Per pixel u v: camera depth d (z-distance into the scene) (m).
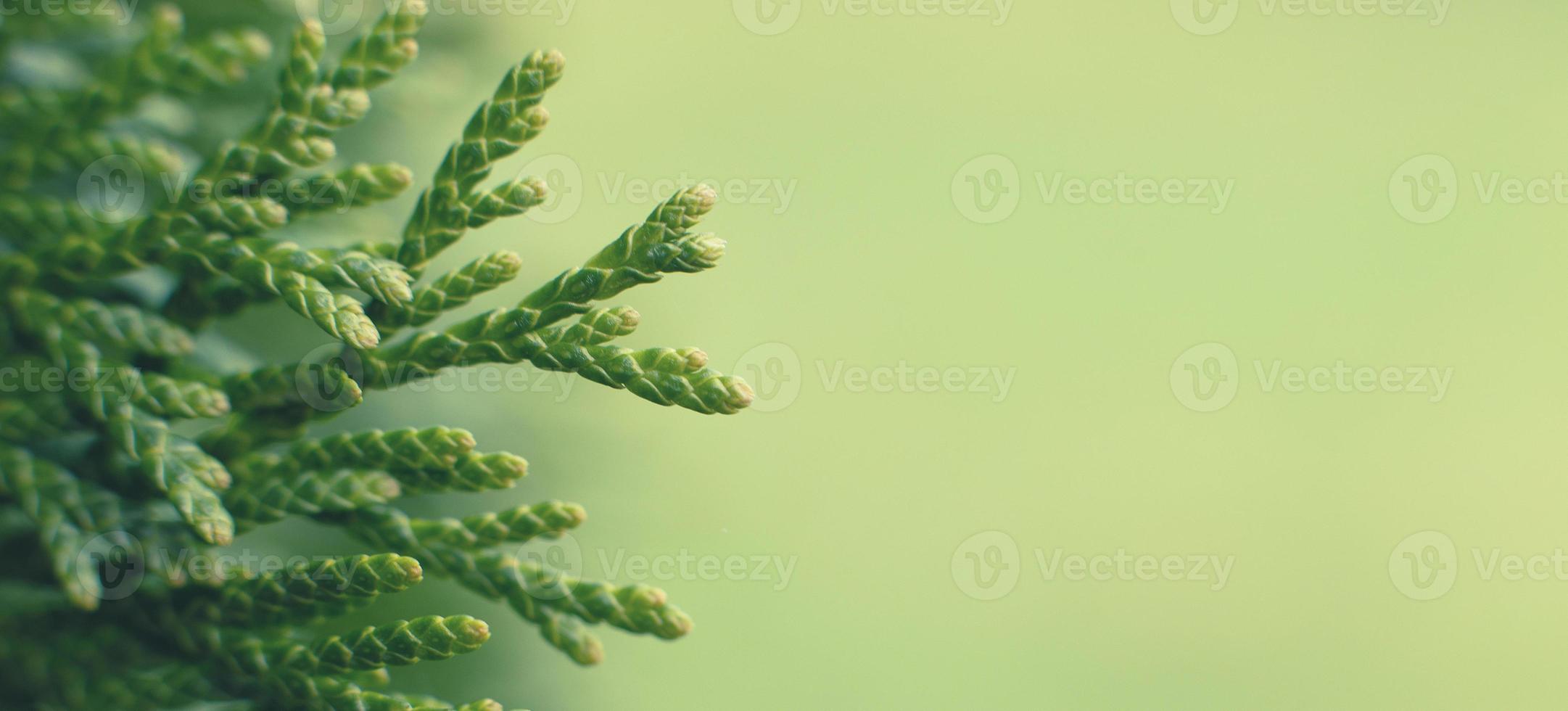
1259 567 0.90
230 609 0.27
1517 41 1.14
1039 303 1.00
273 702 0.27
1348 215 1.08
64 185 0.27
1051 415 0.96
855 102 1.05
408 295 0.26
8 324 0.27
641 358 0.27
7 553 0.27
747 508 0.85
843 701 0.80
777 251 1.00
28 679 0.27
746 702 0.77
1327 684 0.87
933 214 1.03
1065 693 0.84
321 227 0.29
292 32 0.29
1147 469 0.96
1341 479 0.96
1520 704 0.87
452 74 0.32
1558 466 0.98
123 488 0.27
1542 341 1.03
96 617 0.27
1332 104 1.13
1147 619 0.87
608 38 1.00
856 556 0.86
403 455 0.27
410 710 0.26
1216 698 0.85
